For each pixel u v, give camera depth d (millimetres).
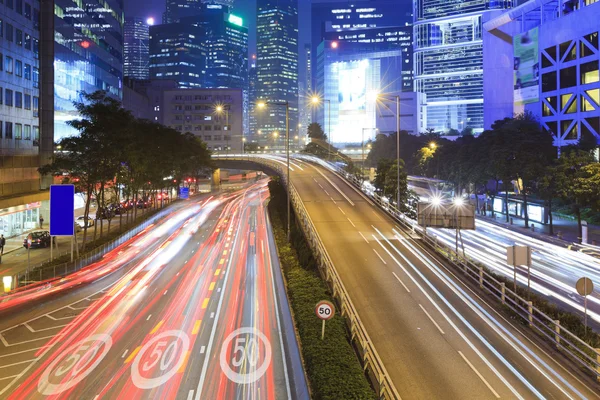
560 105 98188
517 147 71625
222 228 66188
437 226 43344
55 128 72062
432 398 16922
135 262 44688
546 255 48062
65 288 35188
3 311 29578
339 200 64562
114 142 45812
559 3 107688
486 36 139375
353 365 18344
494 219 78562
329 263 31344
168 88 191500
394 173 62469
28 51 62375
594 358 19828
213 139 181875
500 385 17875
